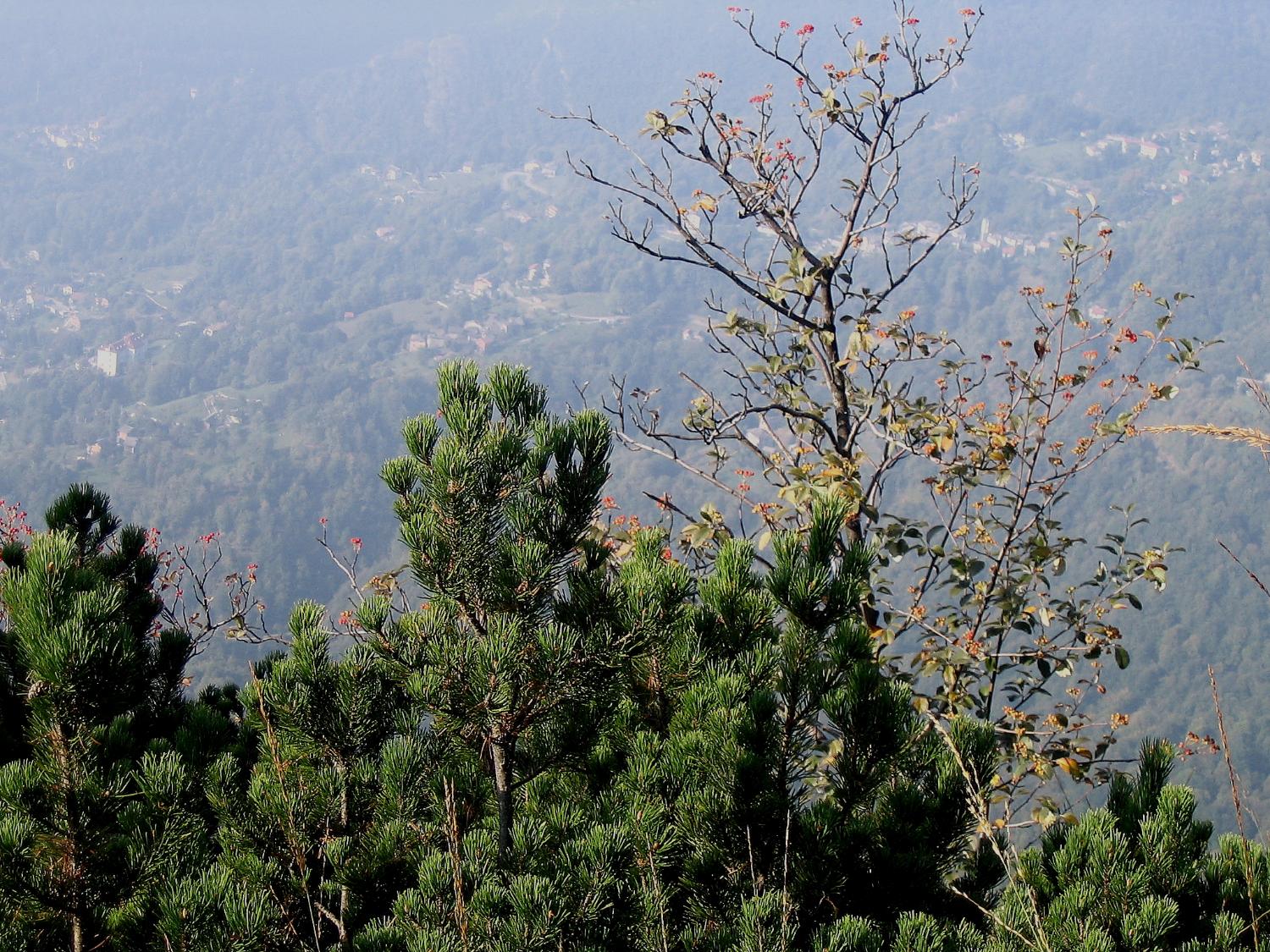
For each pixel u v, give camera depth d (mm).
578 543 4621
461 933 3389
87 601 3869
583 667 4324
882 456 7523
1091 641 6762
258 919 3719
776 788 4176
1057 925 3615
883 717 4113
